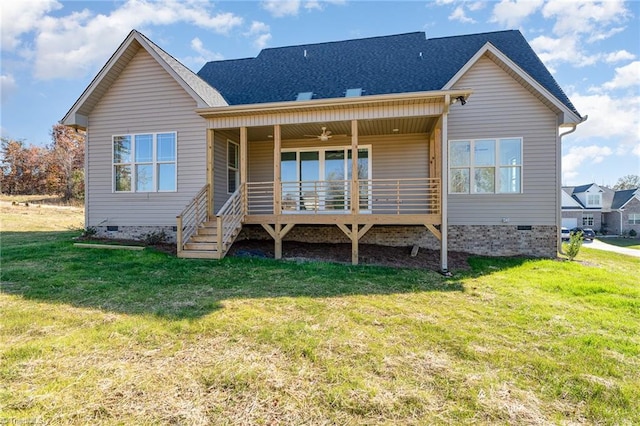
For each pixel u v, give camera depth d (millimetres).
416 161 10586
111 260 7445
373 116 8281
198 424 2408
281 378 2971
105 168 10320
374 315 4531
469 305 5074
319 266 7449
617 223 35750
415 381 2967
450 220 10055
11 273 6156
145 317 4270
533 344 3740
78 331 3842
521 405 2684
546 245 9617
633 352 3580
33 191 32281
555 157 9508
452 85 9812
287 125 9234
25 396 2666
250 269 7008
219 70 13773
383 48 12930
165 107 9922
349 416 2520
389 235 10641
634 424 2506
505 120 9711
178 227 8141
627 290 5961
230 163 11172
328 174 11195
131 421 2428
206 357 3320
